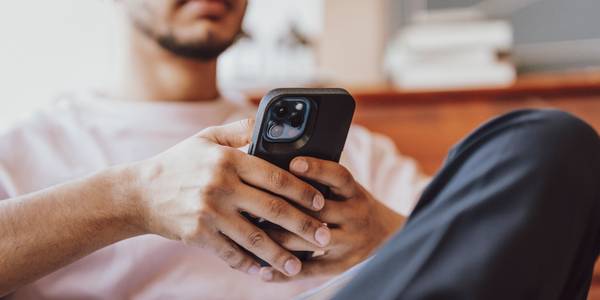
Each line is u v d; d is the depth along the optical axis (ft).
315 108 1.67
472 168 1.34
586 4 4.98
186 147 1.76
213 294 2.45
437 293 1.17
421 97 4.07
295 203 1.76
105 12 5.21
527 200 1.23
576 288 1.43
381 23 5.39
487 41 4.28
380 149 3.32
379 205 2.14
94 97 2.96
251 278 2.51
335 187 1.82
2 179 2.54
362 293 1.27
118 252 2.45
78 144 2.73
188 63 2.84
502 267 1.18
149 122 2.78
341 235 1.95
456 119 4.08
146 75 2.88
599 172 1.35
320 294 1.59
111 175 1.86
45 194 1.90
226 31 2.71
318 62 5.36
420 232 1.28
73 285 2.41
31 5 5.15
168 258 2.47
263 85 4.85
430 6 5.26
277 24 5.37
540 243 1.21
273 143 1.70
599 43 4.98
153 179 1.77
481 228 1.22
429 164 4.11
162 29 2.65
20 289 2.37
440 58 4.31
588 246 1.40
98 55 5.24
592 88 3.87
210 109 2.91
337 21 5.38
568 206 1.27
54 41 5.21
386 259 1.28
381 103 4.13
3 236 1.83
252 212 1.69
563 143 1.31
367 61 5.39
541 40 5.09
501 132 1.38
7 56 5.13
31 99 5.17
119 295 2.43
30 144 2.70
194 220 1.68
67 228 1.84
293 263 1.80
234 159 1.66
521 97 4.02
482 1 5.17
